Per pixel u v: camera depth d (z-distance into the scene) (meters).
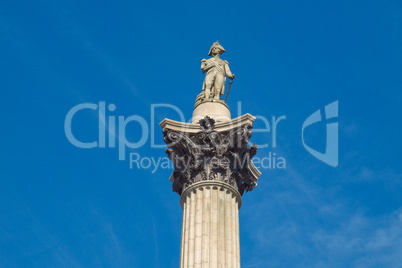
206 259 97.50
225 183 106.44
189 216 103.62
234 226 103.00
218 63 122.38
